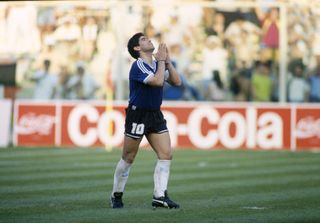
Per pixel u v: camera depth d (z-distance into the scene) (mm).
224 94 77500
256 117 62500
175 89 75312
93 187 35156
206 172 43312
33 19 79938
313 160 52344
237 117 62750
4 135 65375
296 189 34719
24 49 79938
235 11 78625
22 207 27938
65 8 79375
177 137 63594
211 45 78125
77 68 78875
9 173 41812
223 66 77625
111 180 38375
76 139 64250
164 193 27578
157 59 26891
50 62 79500
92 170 43844
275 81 76812
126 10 78438
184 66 77500
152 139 27516
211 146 63062
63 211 26781
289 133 62250
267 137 62438
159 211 26734
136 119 27141
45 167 45594
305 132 62125
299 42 77750
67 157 53062
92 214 25953
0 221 24359
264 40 77625
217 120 62844
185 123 63406
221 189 34625
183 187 35438
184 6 78875
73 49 79188
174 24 78750
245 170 44719
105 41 78438
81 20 79188
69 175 40875
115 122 63531
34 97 79562
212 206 28344
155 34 78750
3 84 79625
